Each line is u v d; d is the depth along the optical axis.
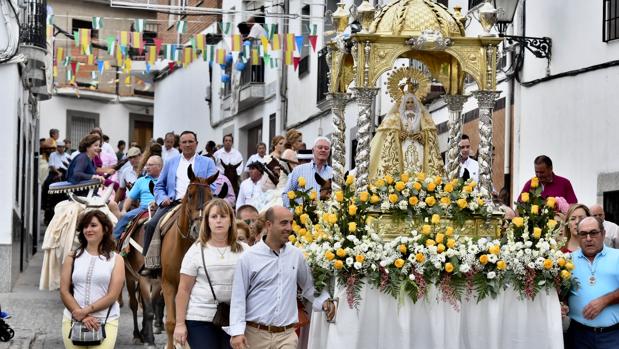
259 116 36.16
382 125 12.64
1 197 22.36
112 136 55.31
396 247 11.28
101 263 13.54
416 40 12.03
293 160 19.50
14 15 22.30
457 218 11.80
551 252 11.55
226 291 10.95
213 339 11.02
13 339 16.66
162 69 45.38
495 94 12.30
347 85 13.23
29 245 29.66
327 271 11.22
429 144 12.66
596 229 11.62
